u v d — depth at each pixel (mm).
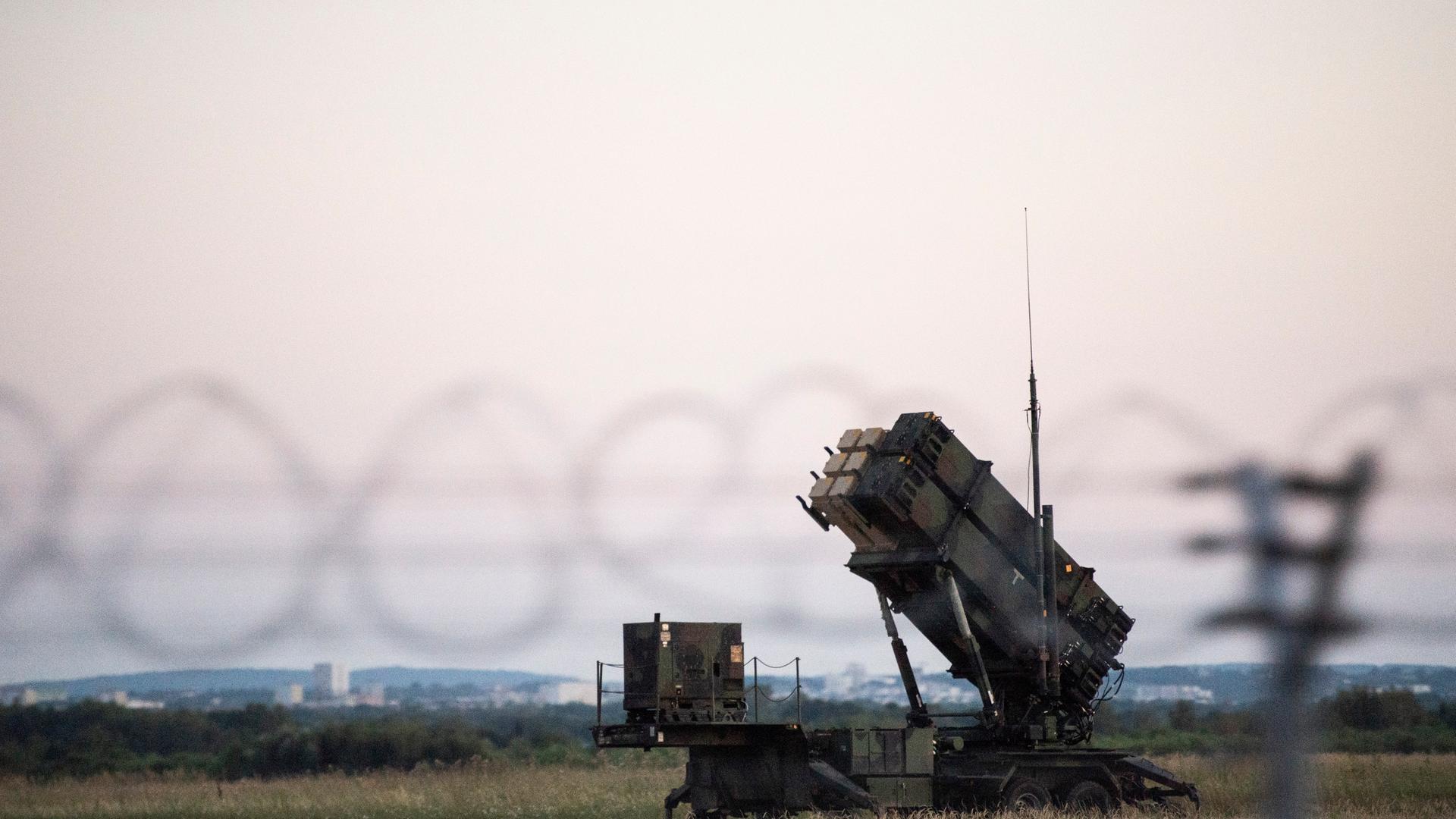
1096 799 117000
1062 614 121125
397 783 167500
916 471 115438
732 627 109125
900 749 111938
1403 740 189375
